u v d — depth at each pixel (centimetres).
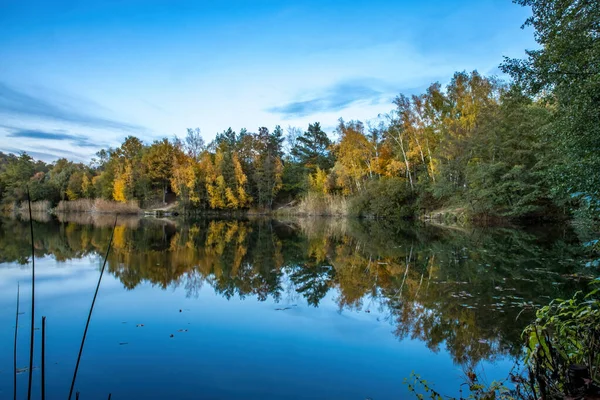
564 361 239
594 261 644
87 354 477
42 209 4975
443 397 373
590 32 781
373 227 2491
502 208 2231
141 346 503
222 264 1120
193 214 4331
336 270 1041
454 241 1591
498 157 2294
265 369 440
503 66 838
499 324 584
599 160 786
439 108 2925
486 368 440
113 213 4225
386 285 855
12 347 496
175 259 1192
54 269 996
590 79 731
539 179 2064
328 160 5059
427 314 640
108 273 958
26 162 5503
